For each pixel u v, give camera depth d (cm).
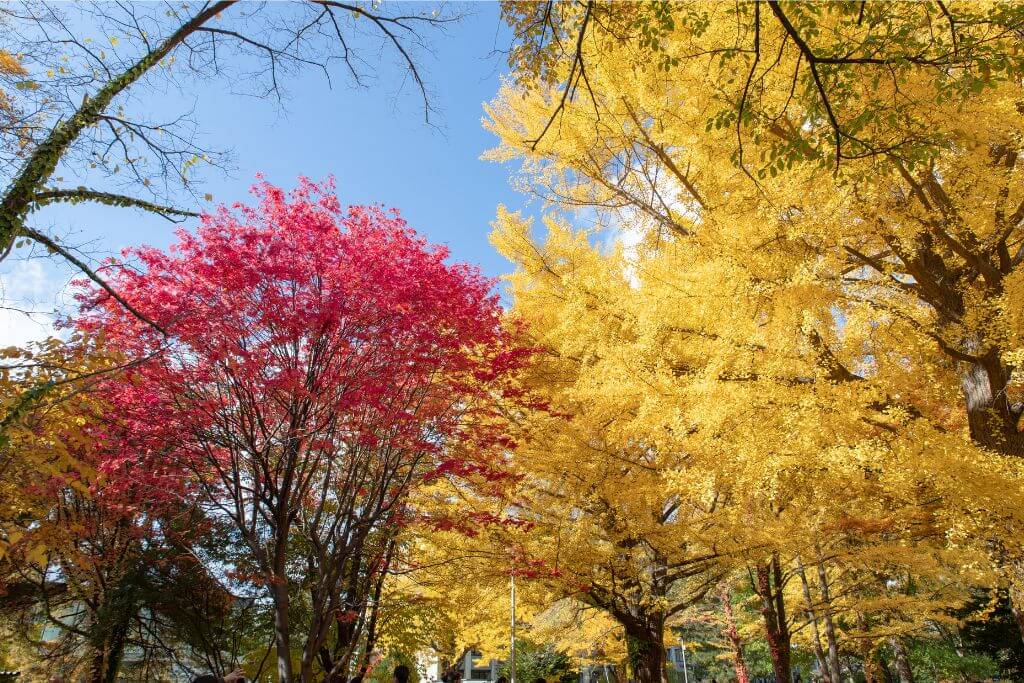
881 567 946
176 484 685
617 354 552
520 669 2133
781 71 444
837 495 695
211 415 603
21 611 988
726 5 415
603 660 1688
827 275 471
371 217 670
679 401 530
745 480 490
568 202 721
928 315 604
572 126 632
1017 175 466
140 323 559
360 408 623
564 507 798
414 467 717
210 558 979
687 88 513
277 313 585
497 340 712
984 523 472
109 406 561
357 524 678
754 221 458
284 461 664
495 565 774
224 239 587
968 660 1777
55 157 375
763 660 2953
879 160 375
